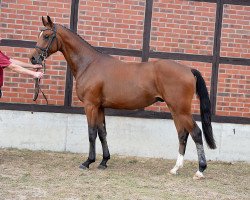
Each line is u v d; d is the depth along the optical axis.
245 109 7.31
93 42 7.21
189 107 5.86
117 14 7.19
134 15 7.20
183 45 7.25
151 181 5.78
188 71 5.88
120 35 7.21
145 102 6.09
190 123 5.85
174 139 7.28
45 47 6.14
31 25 7.14
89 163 6.26
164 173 6.29
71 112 7.23
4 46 7.11
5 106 7.16
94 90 6.12
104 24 7.19
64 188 5.27
